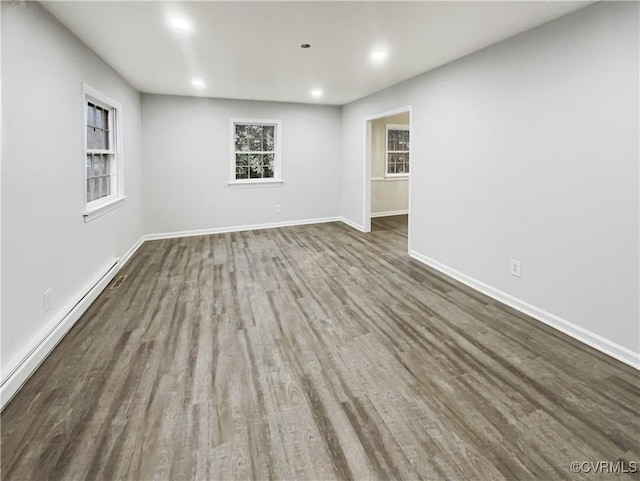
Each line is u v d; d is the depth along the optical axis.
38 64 2.47
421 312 3.17
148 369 2.30
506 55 3.18
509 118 3.20
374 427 1.81
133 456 1.62
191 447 1.68
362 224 6.54
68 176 2.94
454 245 4.04
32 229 2.35
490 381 2.19
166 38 3.18
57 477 1.51
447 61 3.89
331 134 7.12
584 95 2.55
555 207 2.82
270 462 1.60
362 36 3.12
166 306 3.27
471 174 3.71
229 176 6.44
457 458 1.62
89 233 3.41
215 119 6.20
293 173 6.93
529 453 1.64
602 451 1.65
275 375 2.24
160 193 5.99
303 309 3.23
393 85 5.08
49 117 2.62
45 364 2.34
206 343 2.63
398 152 8.40
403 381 2.19
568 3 2.46
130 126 5.03
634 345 2.34
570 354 2.49
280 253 5.13
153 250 5.28
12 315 2.12
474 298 3.49
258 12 2.65
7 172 2.08
